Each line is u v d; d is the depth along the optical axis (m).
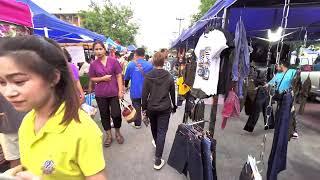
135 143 5.02
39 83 0.93
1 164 3.26
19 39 0.91
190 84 4.27
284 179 3.72
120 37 30.31
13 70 0.88
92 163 1.03
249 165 2.44
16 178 0.96
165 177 3.71
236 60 2.91
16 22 3.21
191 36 6.88
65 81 1.02
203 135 2.75
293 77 4.24
